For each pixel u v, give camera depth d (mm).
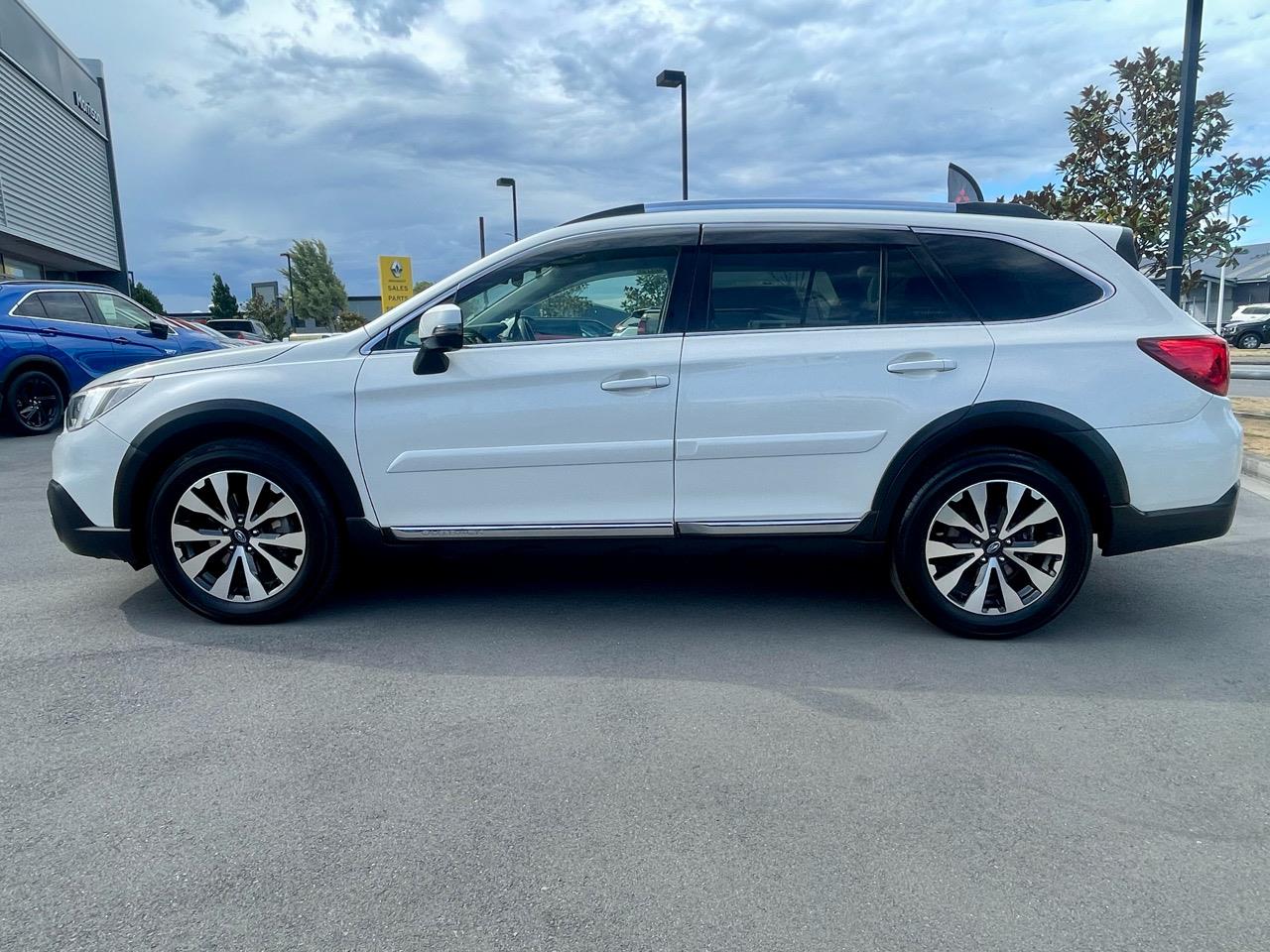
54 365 10727
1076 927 2061
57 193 24797
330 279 69938
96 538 3941
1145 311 3799
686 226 3918
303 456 3918
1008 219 3898
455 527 3891
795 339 3779
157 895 2162
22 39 22422
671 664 3586
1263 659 3650
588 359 3789
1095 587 4629
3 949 1972
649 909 2121
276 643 3811
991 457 3711
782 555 4586
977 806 2559
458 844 2375
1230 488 3752
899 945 2002
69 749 2879
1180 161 9938
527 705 3213
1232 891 2191
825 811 2529
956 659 3645
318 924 2064
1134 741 2949
